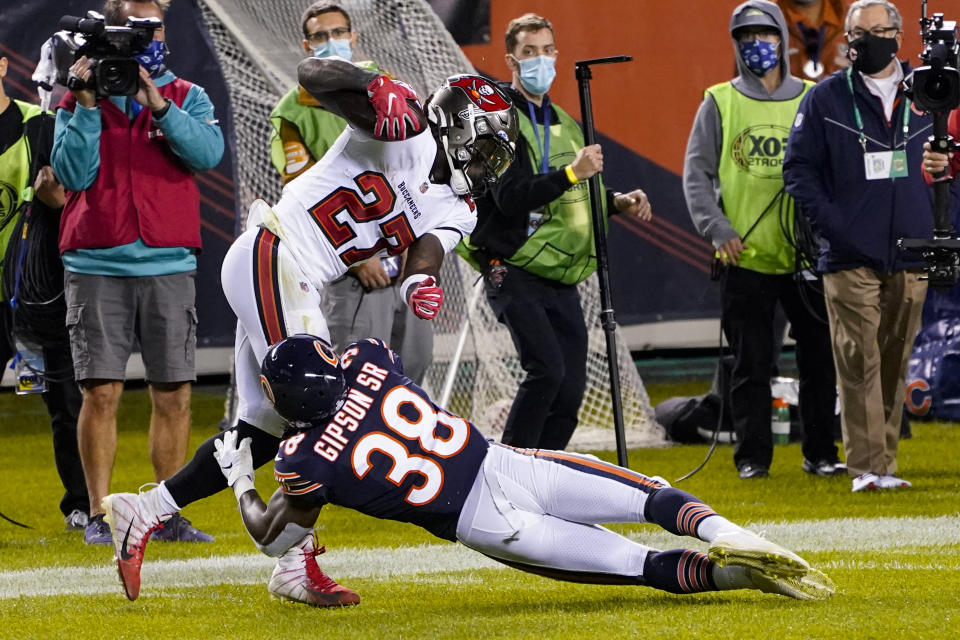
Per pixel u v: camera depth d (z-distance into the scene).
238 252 15.20
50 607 15.48
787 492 24.22
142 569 18.25
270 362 13.49
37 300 21.77
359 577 17.25
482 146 15.21
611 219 44.59
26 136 22.00
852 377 24.48
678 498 13.58
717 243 25.89
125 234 20.44
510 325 22.98
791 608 13.59
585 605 14.48
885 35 23.95
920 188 24.20
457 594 15.65
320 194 15.05
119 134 20.47
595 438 32.06
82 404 21.39
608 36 43.41
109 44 19.27
